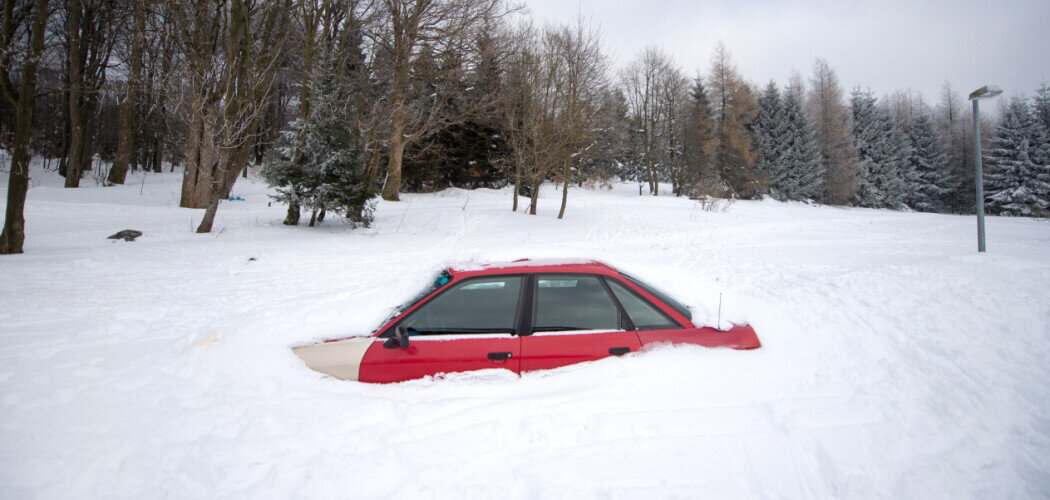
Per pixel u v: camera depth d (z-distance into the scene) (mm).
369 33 22906
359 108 22484
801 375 3906
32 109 11828
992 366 4371
